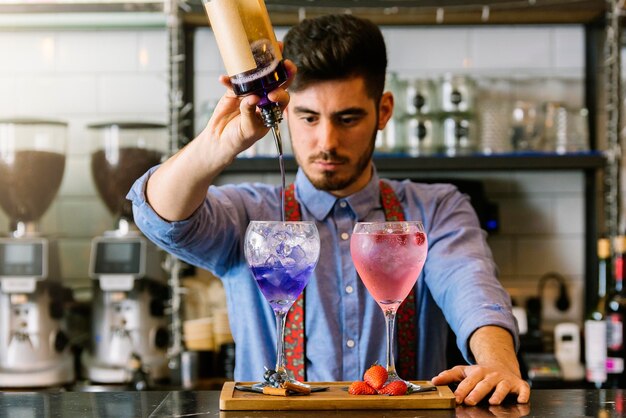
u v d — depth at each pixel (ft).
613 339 8.60
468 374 3.96
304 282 3.83
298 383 3.81
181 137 8.86
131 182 8.59
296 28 5.34
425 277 5.37
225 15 3.85
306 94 5.13
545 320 10.03
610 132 9.05
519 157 8.93
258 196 5.71
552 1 9.11
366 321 5.38
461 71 10.14
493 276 4.84
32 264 8.19
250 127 4.09
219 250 5.24
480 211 9.40
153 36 10.19
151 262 8.38
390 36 10.13
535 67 10.16
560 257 10.14
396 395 3.66
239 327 5.49
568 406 3.66
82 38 10.21
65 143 8.82
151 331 8.37
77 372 8.79
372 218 5.58
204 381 8.48
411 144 9.11
